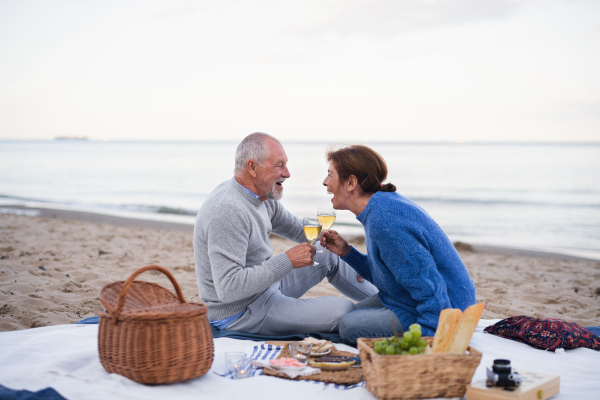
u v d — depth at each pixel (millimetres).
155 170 45062
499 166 45906
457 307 3359
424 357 2535
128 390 2609
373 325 3414
